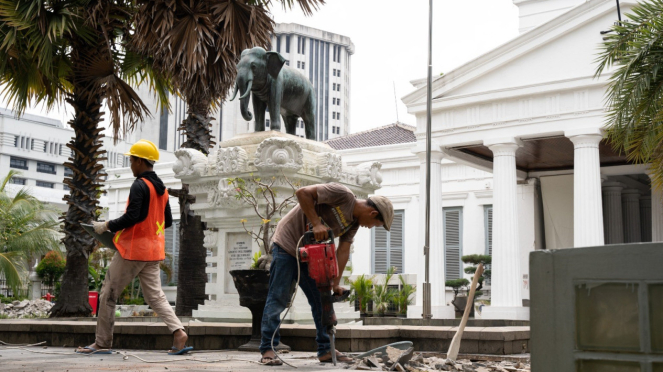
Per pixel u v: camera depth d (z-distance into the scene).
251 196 8.66
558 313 2.40
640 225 29.83
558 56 21.80
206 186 10.04
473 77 23.00
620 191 28.28
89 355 6.07
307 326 7.20
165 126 74.44
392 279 28.42
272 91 9.84
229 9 12.53
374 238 31.05
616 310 2.30
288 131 10.73
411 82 25.89
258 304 6.57
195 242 13.55
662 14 10.66
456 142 23.19
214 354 6.40
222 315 9.62
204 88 13.11
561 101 21.58
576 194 20.98
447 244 29.64
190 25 12.36
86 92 13.20
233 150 9.52
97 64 13.02
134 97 13.71
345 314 10.07
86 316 13.16
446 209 29.89
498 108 22.62
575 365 2.36
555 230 27.70
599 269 2.34
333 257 4.79
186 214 13.52
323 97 122.31
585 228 20.66
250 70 9.66
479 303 25.64
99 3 12.34
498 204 22.16
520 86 22.03
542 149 24.89
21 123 78.50
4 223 25.48
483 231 28.80
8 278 23.61
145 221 6.14
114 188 37.19
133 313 20.62
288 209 9.24
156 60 13.52
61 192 43.66
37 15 11.70
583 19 21.28
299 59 120.31
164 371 4.45
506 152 22.36
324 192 4.79
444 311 22.77
